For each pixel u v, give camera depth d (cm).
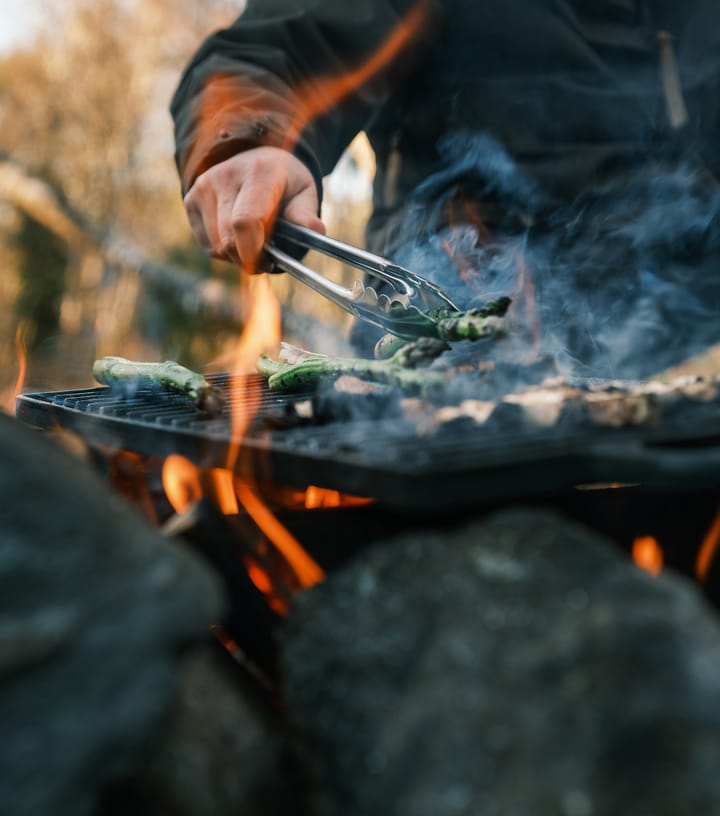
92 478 102
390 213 258
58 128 800
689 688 88
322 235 191
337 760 95
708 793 83
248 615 131
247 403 169
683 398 133
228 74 225
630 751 85
